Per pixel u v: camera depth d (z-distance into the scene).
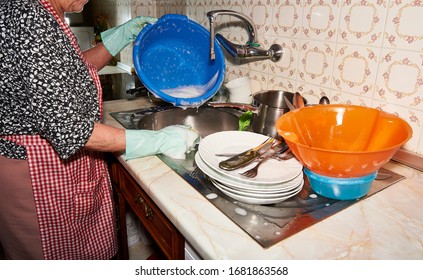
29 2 0.67
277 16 1.14
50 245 1.00
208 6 1.47
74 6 0.85
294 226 0.62
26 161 0.88
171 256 0.80
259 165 0.79
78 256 1.06
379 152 0.60
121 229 1.22
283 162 0.80
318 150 0.62
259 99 1.08
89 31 2.50
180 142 0.90
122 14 2.00
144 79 1.01
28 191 0.91
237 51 1.11
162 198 0.70
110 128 0.83
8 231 1.00
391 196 0.73
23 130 0.85
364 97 0.94
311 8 1.02
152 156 0.90
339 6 0.94
